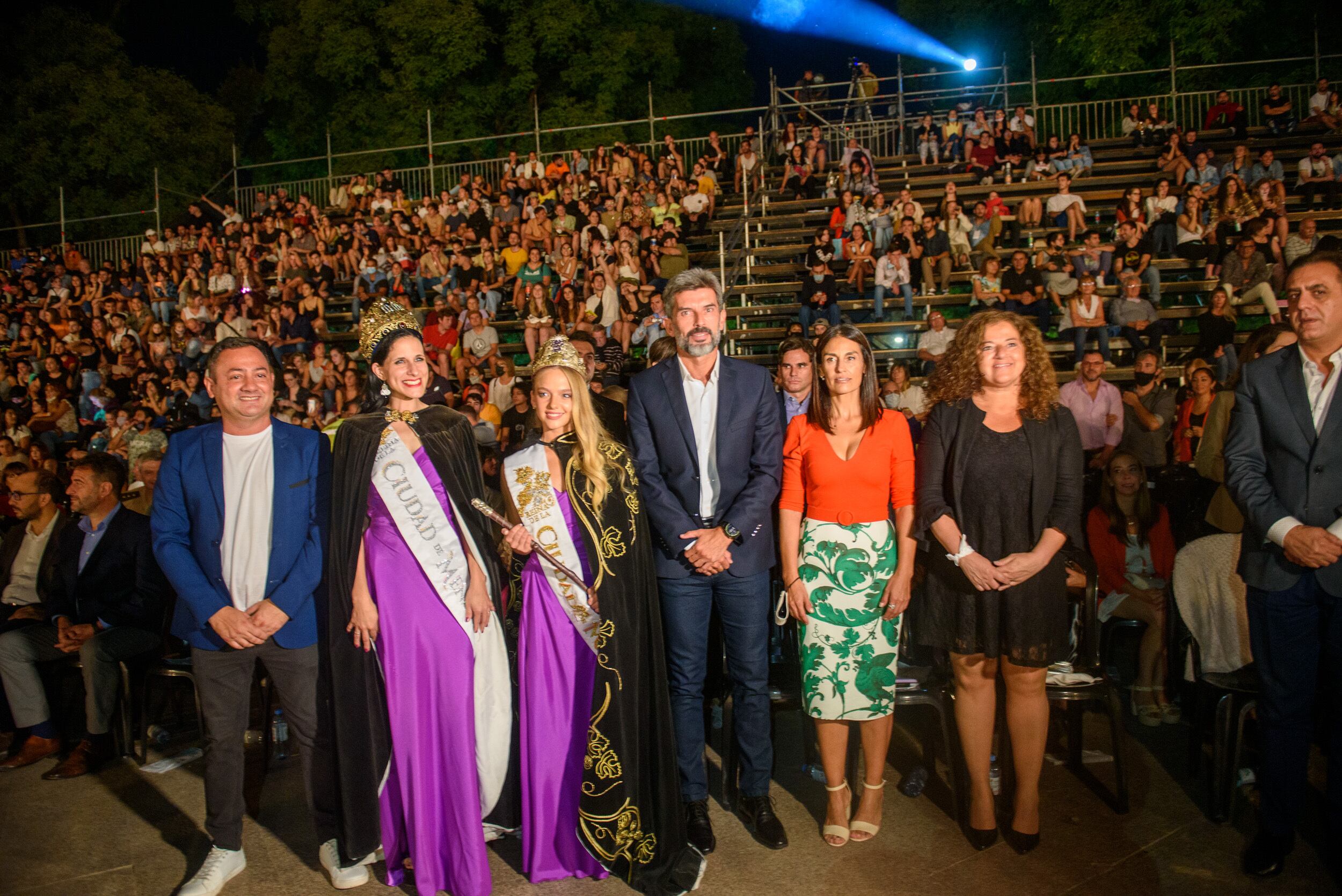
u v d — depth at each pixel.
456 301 13.08
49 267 19.02
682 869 3.17
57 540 5.07
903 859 3.27
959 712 3.33
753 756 3.50
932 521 3.21
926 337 10.68
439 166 19.05
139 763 4.45
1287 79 17.17
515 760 3.43
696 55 24.72
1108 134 18.06
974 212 13.21
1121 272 11.23
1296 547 2.94
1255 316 10.81
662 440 3.48
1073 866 3.19
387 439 3.20
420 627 3.13
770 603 4.66
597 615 3.21
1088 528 4.65
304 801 4.00
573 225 14.57
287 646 3.27
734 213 14.92
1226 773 3.44
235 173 20.36
